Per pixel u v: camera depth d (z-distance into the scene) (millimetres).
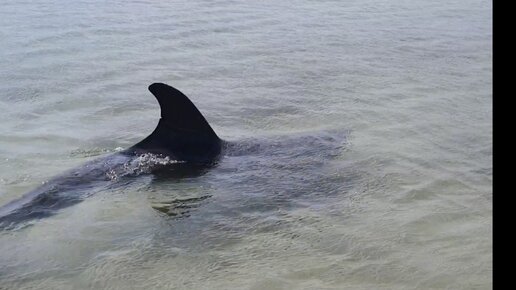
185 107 6766
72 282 4602
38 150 7320
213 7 15789
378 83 9930
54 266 4812
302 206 5738
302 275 4621
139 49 11867
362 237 5145
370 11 15797
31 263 4855
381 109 8617
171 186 6160
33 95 9336
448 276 4535
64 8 15344
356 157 6828
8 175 6602
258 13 15250
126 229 5367
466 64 11008
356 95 9320
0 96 9281
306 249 4996
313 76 10398
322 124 8109
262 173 6406
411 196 5895
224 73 10547
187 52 11773
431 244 5004
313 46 12367
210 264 4809
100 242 5164
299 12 15539
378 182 6203
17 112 8656
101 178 6293
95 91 9516
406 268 4664
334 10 15859
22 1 16109
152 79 10148
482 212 5535
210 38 12805
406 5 16578
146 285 4547
